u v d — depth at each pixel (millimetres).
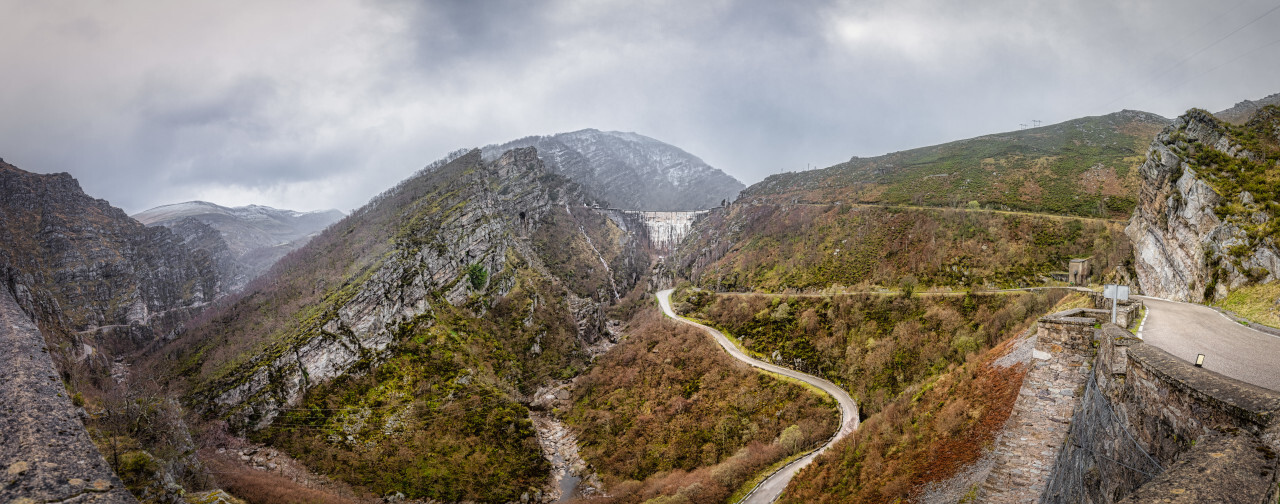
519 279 174625
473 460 101062
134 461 43562
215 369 124375
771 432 92500
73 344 101875
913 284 121375
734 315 146750
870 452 48656
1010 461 30219
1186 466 14430
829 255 157625
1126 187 154500
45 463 23062
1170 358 22188
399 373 123812
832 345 112125
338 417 110062
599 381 135000
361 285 137250
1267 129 61750
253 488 77375
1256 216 49969
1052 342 30844
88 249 199375
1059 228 127312
